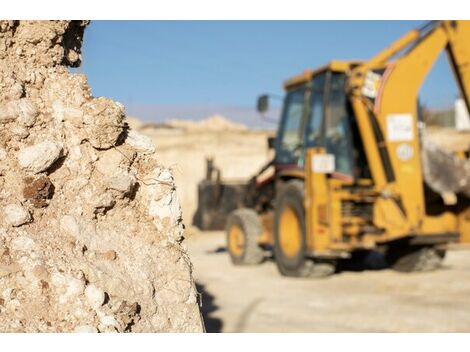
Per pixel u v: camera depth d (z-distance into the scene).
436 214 9.76
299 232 9.87
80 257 2.22
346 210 9.32
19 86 2.39
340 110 9.80
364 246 9.12
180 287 2.38
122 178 2.40
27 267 2.11
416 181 9.23
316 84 10.21
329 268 9.79
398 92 9.30
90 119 2.43
